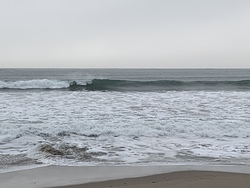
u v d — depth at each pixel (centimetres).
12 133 825
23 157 630
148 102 1441
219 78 4384
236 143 788
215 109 1253
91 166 579
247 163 613
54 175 524
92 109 1224
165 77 4716
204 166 587
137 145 756
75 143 755
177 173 540
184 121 1006
